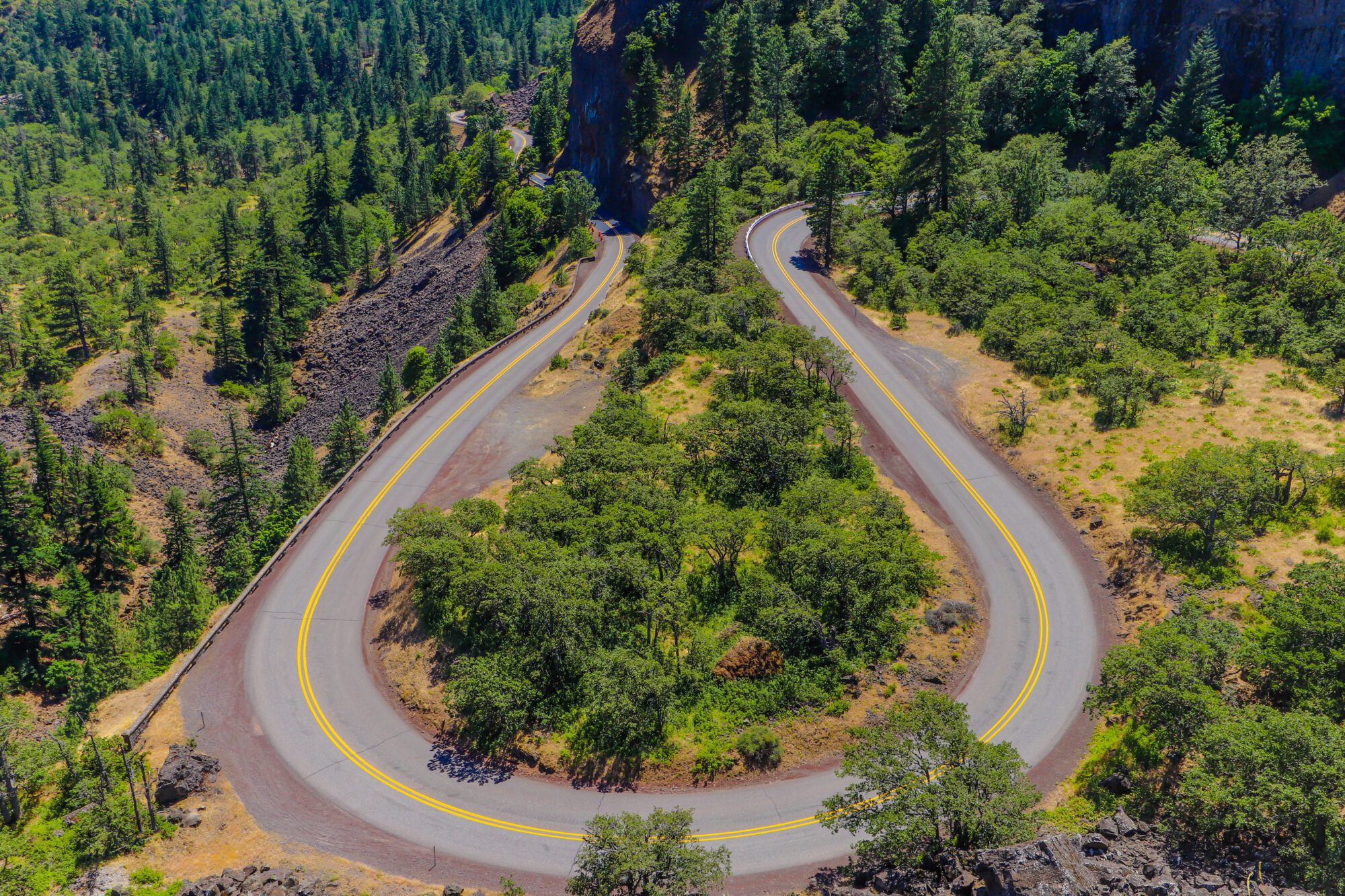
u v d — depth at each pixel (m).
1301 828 34.59
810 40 139.25
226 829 43.69
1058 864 33.12
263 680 52.97
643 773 45.19
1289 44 103.62
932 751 38.91
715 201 91.25
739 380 73.50
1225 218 92.25
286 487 86.00
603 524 55.22
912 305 86.44
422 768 47.00
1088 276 84.44
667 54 149.75
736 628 51.22
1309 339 71.31
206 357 141.62
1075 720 46.91
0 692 73.25
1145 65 117.31
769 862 40.78
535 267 138.25
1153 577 53.56
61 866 42.25
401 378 117.31
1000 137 121.81
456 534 56.53
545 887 40.31
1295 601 44.69
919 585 54.91
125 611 88.19
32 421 96.31
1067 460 64.44
